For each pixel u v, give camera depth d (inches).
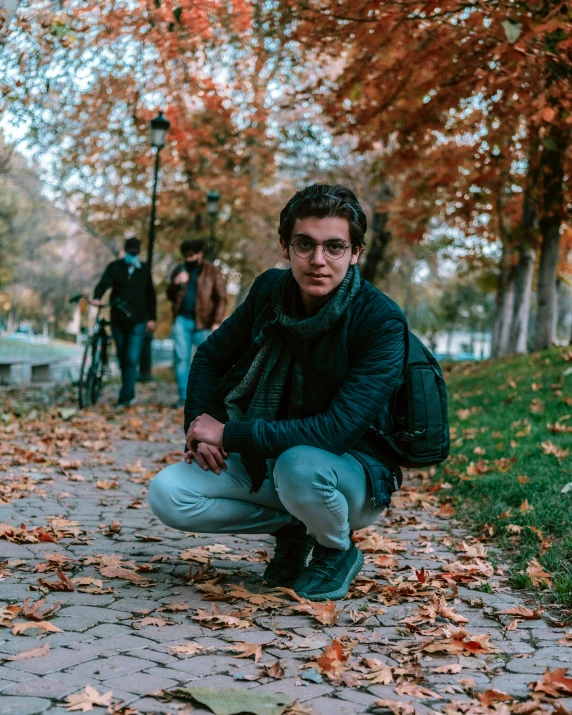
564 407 289.7
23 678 87.7
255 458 116.3
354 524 123.7
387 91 324.2
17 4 223.8
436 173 450.9
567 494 179.0
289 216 111.7
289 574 129.5
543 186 459.5
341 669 93.3
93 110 495.5
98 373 428.1
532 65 252.1
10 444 271.3
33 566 135.6
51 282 2551.7
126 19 291.6
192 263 397.7
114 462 259.0
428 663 98.4
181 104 512.4
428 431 117.6
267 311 119.6
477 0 235.6
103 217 902.4
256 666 94.7
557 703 83.0
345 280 113.1
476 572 142.1
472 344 2111.2
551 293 505.0
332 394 116.8
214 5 290.5
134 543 157.3
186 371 408.5
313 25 282.2
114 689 85.9
